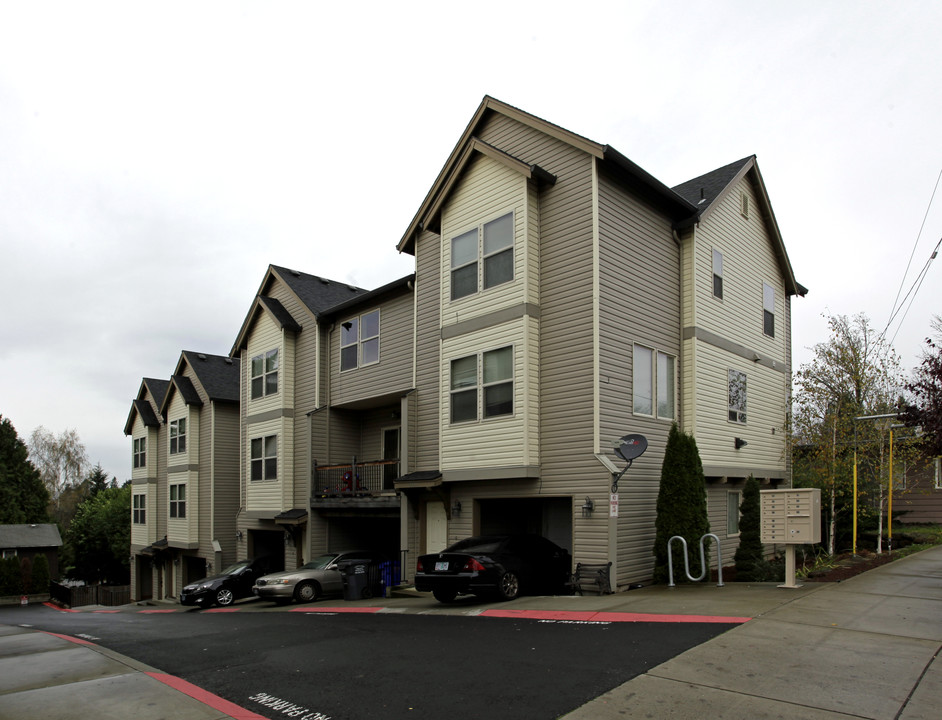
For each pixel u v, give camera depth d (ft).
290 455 75.92
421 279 60.75
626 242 48.57
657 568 44.29
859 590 35.42
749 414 60.85
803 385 61.87
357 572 56.08
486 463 48.78
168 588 106.01
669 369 51.93
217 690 23.57
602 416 44.39
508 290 48.85
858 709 18.11
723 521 56.24
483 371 50.03
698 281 54.34
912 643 24.27
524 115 50.49
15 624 58.44
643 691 20.15
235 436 99.25
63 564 182.29
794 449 66.69
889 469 56.39
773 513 37.83
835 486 59.16
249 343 84.99
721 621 28.99
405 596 51.88
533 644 27.17
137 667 27.86
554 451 46.14
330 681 23.66
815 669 21.54
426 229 57.11
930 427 42.70
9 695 23.72
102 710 21.49
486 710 19.34
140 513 119.65
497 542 43.32
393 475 69.87
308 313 76.64
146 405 120.88
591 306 45.16
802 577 42.78
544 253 48.70
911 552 55.42
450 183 54.08
